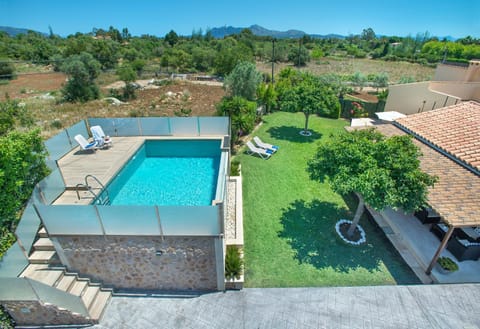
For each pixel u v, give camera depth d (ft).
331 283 26.94
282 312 24.16
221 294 26.14
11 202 25.95
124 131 46.21
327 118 81.10
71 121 74.23
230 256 27.09
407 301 24.85
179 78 154.40
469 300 24.89
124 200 34.50
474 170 32.76
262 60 229.86
